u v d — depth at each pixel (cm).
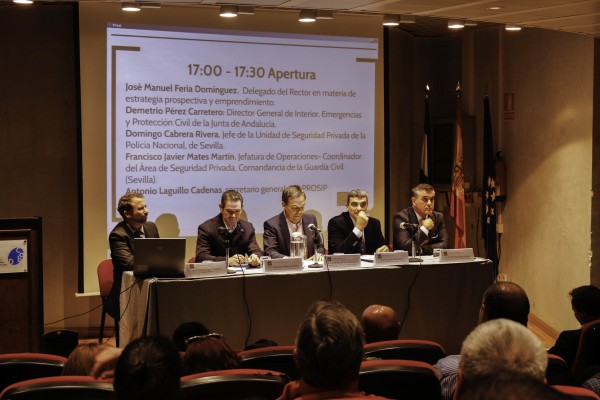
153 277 423
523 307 263
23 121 617
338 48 662
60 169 626
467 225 782
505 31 724
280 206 651
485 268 493
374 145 677
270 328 442
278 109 646
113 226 602
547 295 657
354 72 668
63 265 629
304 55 652
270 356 245
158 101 611
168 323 416
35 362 237
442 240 545
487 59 751
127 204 500
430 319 480
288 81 648
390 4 466
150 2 500
